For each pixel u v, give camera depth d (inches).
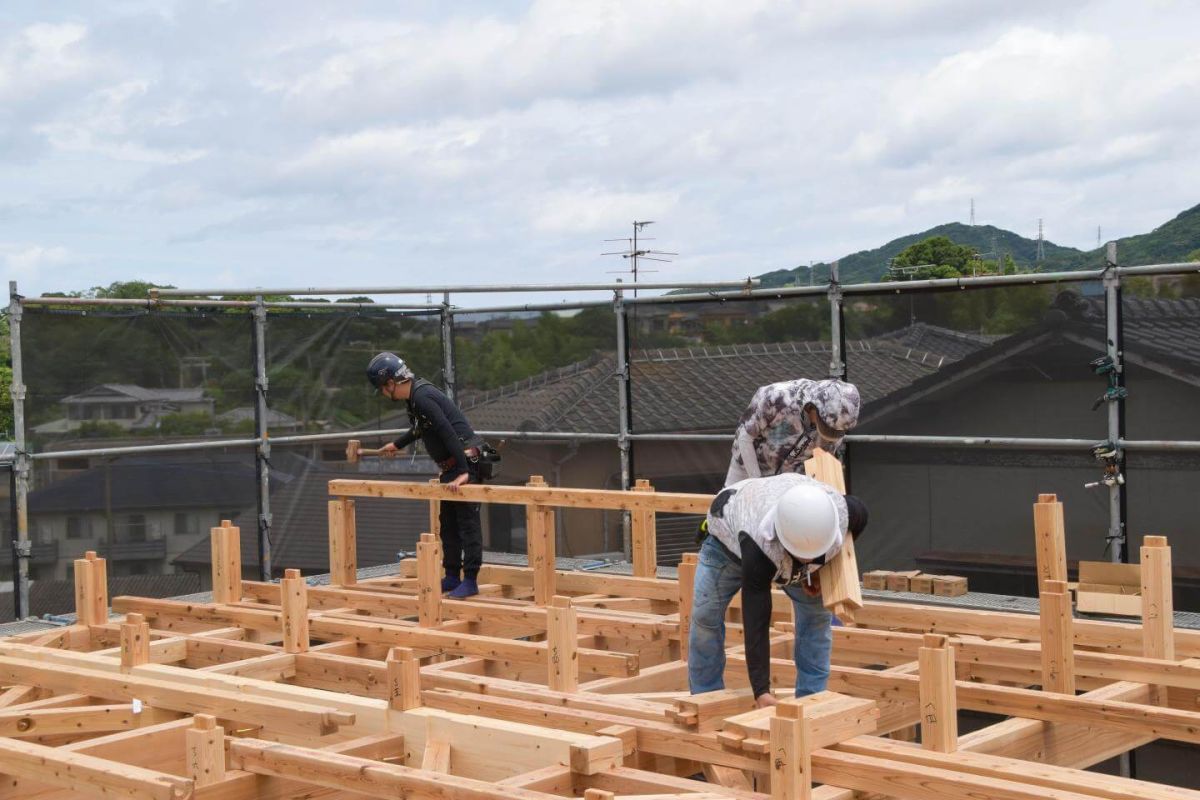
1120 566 296.2
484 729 177.2
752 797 154.1
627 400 410.9
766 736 155.2
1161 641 216.7
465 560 299.9
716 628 189.9
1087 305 319.0
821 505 161.8
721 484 392.8
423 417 292.0
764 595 167.5
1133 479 314.5
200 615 293.6
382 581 327.6
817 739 156.8
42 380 353.7
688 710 176.1
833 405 198.2
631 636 253.6
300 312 416.8
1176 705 205.3
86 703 226.5
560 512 430.6
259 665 232.2
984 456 338.3
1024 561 331.9
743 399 386.9
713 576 185.6
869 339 358.9
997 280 330.3
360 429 432.8
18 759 173.0
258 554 405.1
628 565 396.8
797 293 370.9
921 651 163.6
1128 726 179.5
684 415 400.2
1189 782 281.9
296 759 163.0
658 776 159.9
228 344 399.2
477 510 301.6
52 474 356.2
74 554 361.1
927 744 163.6
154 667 227.1
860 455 360.8
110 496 369.4
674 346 401.4
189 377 388.5
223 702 202.1
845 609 163.3
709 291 430.9
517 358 437.7
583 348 421.4
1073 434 323.6
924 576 330.6
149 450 375.2
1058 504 233.3
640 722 181.0
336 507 319.3
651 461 408.2
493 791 148.2
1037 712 186.5
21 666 237.0
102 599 290.0
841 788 155.5
